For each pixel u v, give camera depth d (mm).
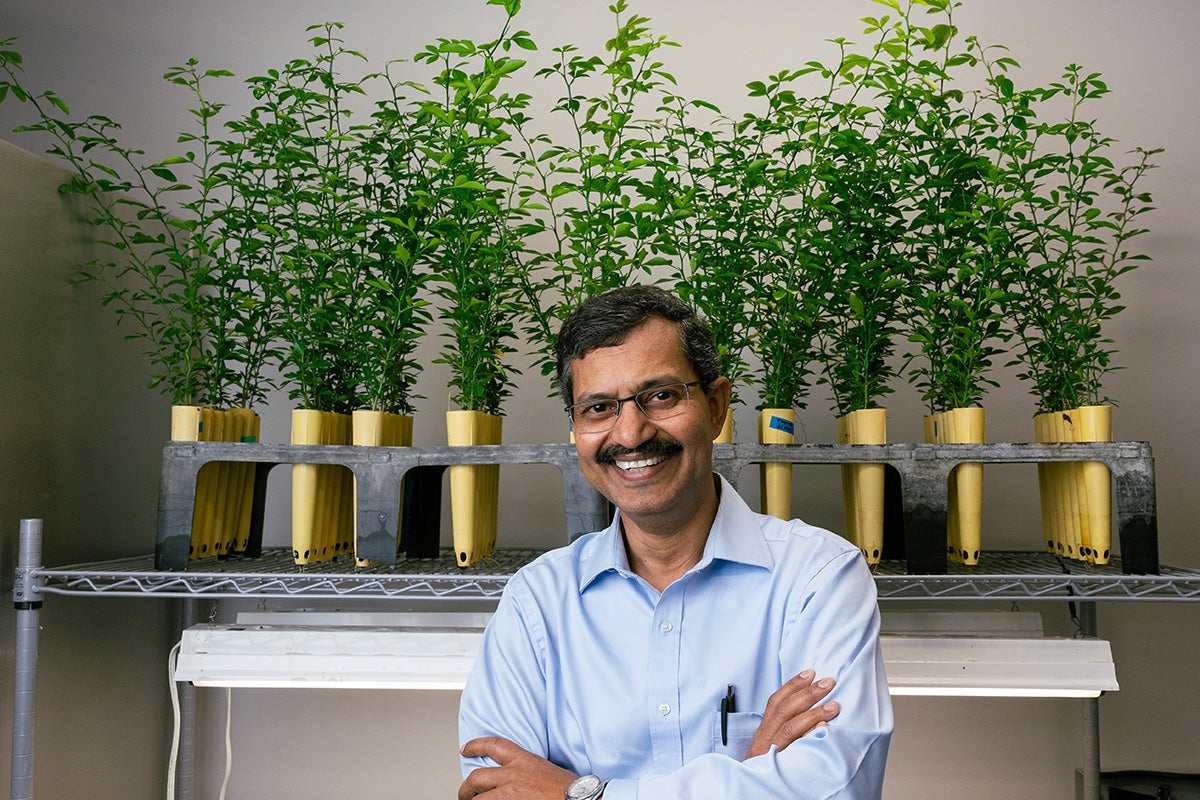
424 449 1621
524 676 1109
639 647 1078
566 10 2207
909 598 1544
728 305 1646
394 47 2229
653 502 998
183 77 2234
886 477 1847
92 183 1846
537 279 2154
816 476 2123
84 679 1834
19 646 1541
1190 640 2023
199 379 2029
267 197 1816
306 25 2232
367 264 1751
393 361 1727
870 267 1623
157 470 2154
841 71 1646
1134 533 1530
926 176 1658
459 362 1699
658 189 1631
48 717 1728
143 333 2066
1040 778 2031
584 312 1008
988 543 2094
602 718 1059
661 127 1842
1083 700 1919
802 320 1666
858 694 958
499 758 1033
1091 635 1956
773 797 881
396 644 1615
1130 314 2086
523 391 2168
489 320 1715
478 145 1598
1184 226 2080
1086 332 1628
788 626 1044
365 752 2113
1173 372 2072
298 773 2115
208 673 1605
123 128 2230
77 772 1812
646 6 2203
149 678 2064
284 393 2186
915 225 1672
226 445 1630
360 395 1726
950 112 1685
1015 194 1992
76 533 1846
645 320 997
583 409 1014
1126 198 1744
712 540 1072
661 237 1635
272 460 1632
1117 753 2023
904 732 2061
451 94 2205
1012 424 2098
